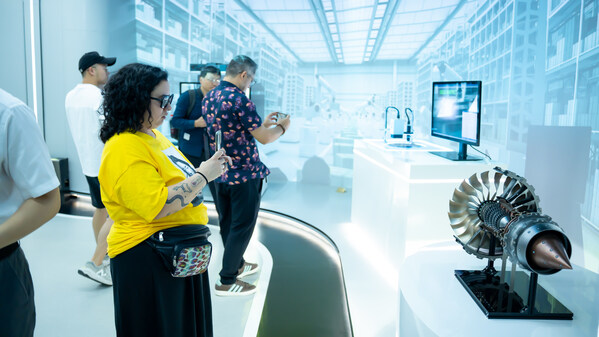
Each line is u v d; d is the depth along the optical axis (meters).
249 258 3.23
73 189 4.96
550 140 2.39
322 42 5.46
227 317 2.30
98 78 2.74
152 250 1.29
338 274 2.97
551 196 2.39
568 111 2.34
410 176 2.40
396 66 5.09
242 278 2.83
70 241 3.46
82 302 2.42
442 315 1.19
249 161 2.43
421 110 4.82
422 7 4.54
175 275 1.29
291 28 5.49
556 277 1.45
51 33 4.71
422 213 2.45
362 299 2.45
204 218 1.46
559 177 2.33
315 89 5.64
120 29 4.84
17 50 4.75
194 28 5.23
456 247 1.75
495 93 3.27
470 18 3.75
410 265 1.56
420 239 2.47
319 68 5.58
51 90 4.79
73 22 4.67
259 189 2.52
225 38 5.30
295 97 5.72
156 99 1.26
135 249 1.29
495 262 1.58
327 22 5.36
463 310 1.23
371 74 5.29
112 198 1.26
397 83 5.13
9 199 1.15
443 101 2.83
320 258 3.28
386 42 5.08
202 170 1.33
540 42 2.63
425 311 1.21
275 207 4.56
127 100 1.23
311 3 5.27
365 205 3.47
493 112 3.30
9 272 1.13
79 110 2.63
